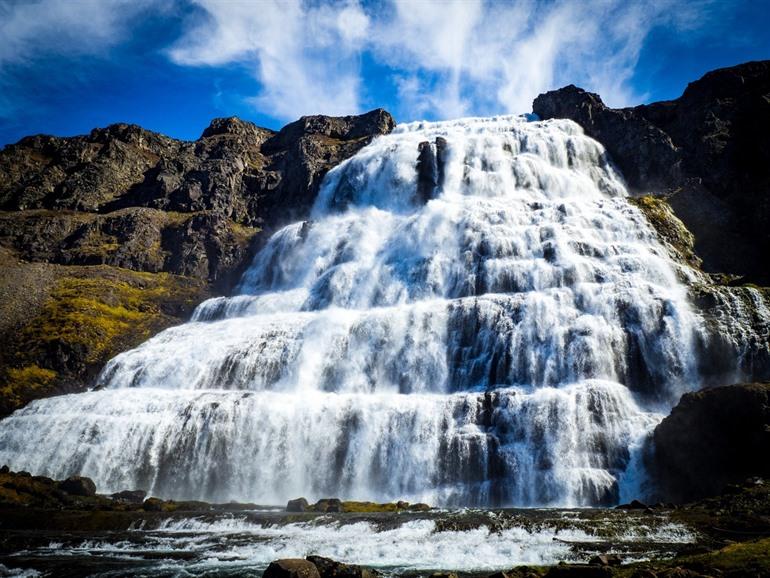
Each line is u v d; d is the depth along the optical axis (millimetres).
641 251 61562
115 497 41969
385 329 55875
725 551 18859
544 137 84125
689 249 66750
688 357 47438
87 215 93875
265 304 71750
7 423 51719
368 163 90125
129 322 74875
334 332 57438
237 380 57094
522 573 20781
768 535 24844
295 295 71938
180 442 47219
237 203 98000
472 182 80500
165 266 87750
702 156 76562
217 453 46500
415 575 22609
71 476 43875
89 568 25219
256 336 60844
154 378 59969
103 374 63312
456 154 83938
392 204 84625
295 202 95125
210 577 23531
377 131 107000
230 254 88312
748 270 65438
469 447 42406
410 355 53812
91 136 112750
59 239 88750
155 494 46094
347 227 79812
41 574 24578
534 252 62656
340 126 112188
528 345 50750
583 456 40969
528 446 42062
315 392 51062
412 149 87750
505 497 40656
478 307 54031
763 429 34281
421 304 57062
